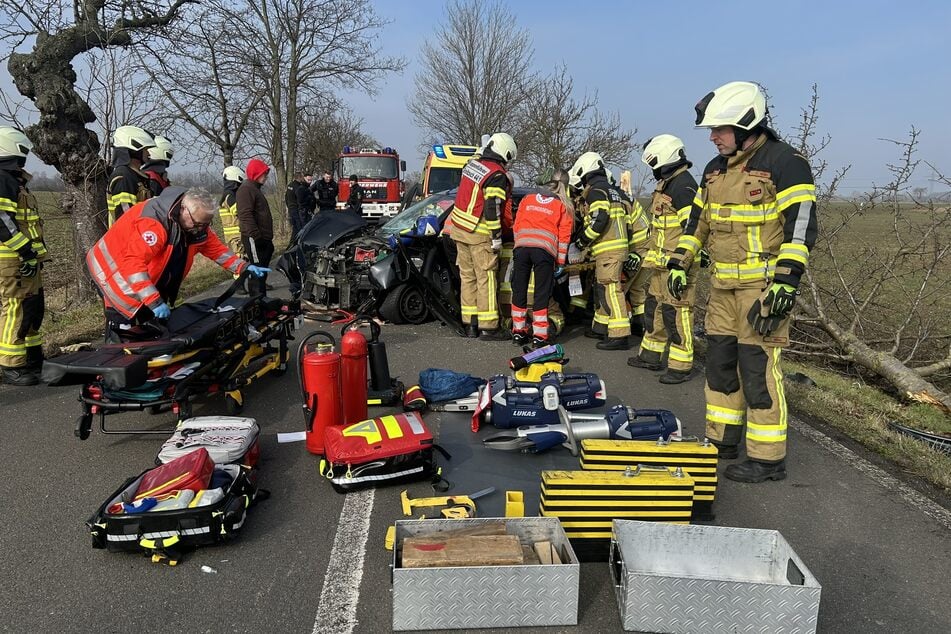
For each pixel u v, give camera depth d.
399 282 7.41
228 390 4.61
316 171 31.97
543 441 4.00
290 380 5.57
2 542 3.09
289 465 3.97
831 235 7.76
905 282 12.62
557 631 2.51
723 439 4.10
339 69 20.27
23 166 5.37
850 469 4.00
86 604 2.64
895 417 5.24
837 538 3.20
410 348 6.64
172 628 2.49
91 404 4.01
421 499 3.38
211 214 4.48
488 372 5.87
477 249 6.79
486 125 24.42
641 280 7.78
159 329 4.35
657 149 5.64
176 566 2.92
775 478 3.83
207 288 10.25
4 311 5.36
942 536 3.23
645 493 2.98
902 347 8.73
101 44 8.44
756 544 2.78
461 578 2.45
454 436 4.40
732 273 3.75
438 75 25.20
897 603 2.70
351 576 2.84
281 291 10.38
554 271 6.45
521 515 3.21
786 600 2.39
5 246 5.16
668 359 6.12
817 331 9.01
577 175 6.53
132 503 2.91
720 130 3.59
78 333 7.05
